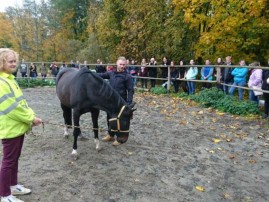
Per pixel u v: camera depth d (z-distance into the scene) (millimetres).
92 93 4184
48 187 3629
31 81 14406
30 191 3471
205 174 4066
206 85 9742
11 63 2926
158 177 3951
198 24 13375
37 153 4727
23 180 3801
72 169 4145
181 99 9547
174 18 15148
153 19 16031
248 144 5238
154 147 5070
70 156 4594
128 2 17016
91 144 5148
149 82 13391
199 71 13070
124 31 17078
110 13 18406
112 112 4156
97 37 22203
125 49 17109
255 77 7422
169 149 4988
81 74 4371
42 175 3949
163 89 11156
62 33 36844
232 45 12164
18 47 37188
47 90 12992
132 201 3357
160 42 15867
